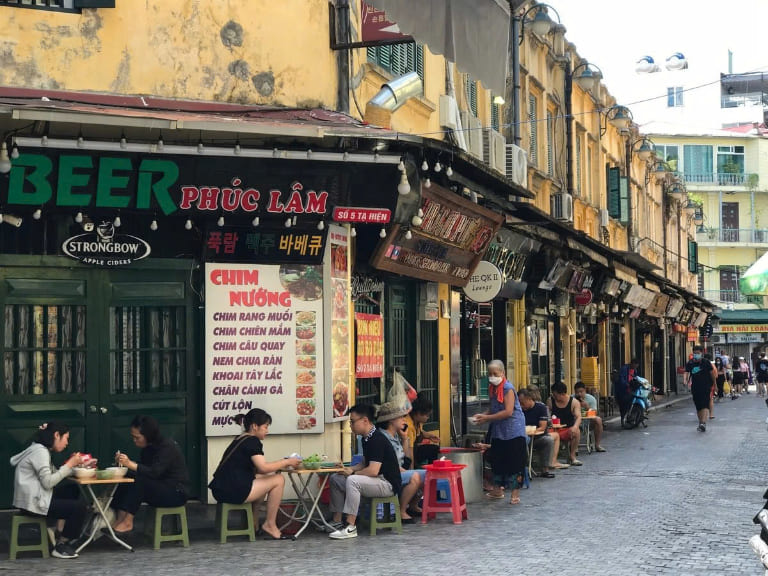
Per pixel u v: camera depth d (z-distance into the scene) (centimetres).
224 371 1230
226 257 1233
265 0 1277
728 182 7206
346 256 1342
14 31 1152
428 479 1181
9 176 1086
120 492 1052
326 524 1109
